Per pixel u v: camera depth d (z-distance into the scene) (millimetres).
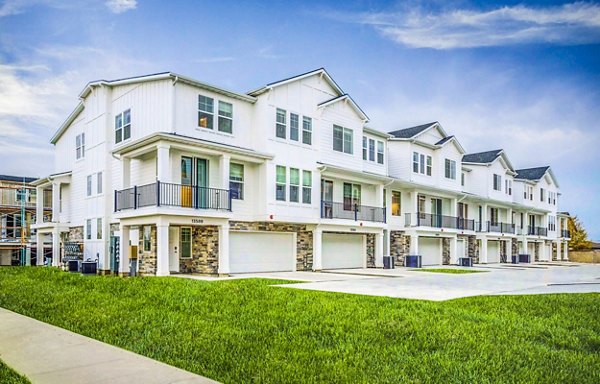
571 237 61375
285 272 21656
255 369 5539
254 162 20703
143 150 18375
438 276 20266
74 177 26172
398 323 8219
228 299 10852
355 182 26344
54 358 5941
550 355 6371
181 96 18719
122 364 5648
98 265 22141
